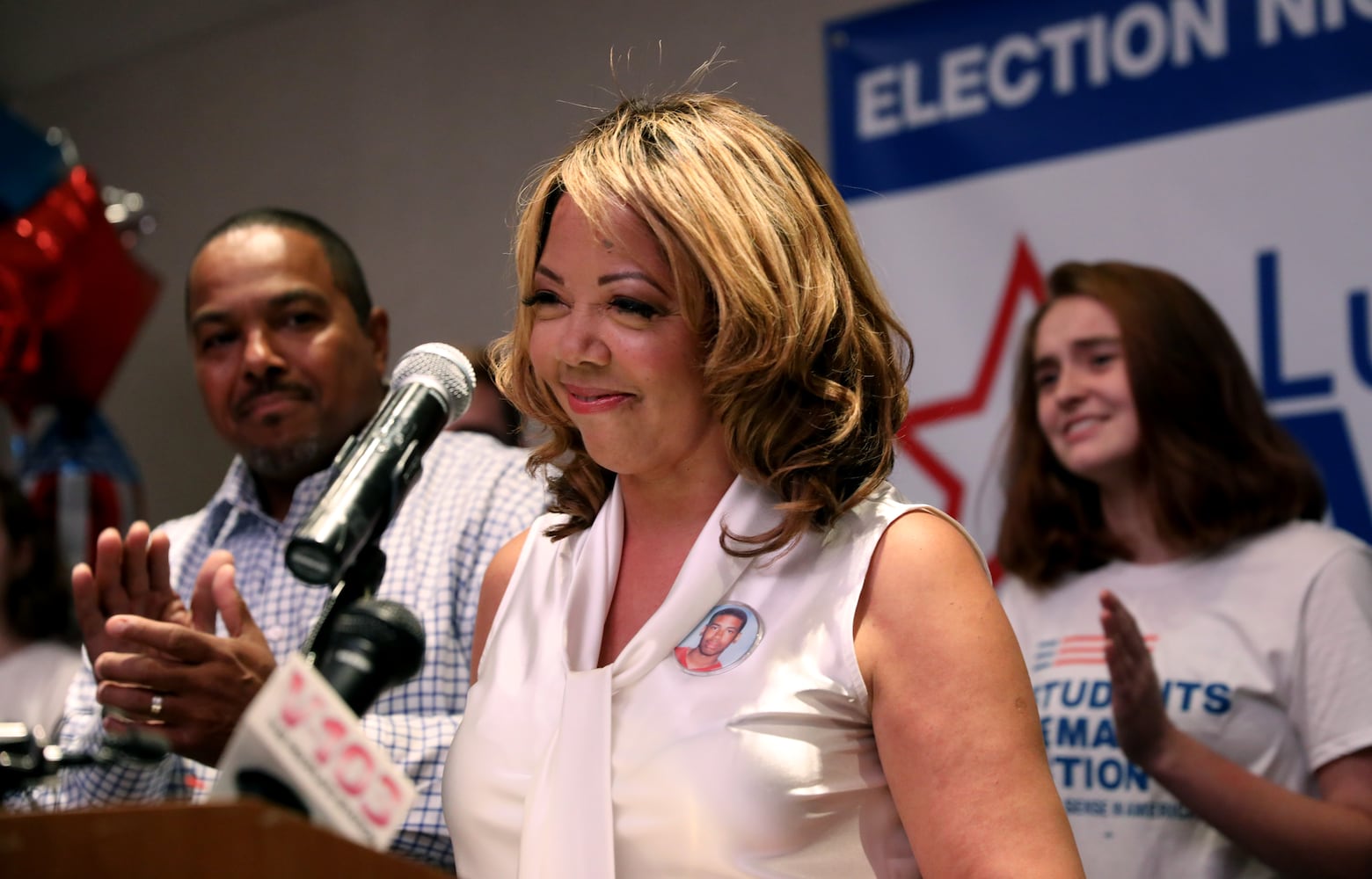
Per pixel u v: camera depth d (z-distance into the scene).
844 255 1.35
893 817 1.21
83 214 3.47
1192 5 2.85
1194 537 2.48
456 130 4.07
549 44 3.93
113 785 1.89
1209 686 2.36
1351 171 2.66
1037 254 2.97
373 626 1.05
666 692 1.21
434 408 1.25
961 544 1.24
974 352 3.01
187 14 4.49
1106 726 2.41
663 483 1.34
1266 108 2.76
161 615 1.54
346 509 1.12
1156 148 2.86
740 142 1.29
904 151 3.16
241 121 4.49
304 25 4.41
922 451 3.02
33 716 3.25
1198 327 2.66
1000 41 3.07
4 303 3.34
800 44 3.47
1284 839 2.16
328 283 2.30
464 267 3.99
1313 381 2.64
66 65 4.79
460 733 1.34
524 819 1.21
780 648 1.21
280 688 0.82
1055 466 2.66
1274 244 2.71
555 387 1.29
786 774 1.15
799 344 1.25
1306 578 2.37
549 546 1.46
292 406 2.22
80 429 3.60
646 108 1.32
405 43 4.20
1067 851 1.11
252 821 0.71
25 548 3.44
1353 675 2.28
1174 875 2.28
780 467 1.28
